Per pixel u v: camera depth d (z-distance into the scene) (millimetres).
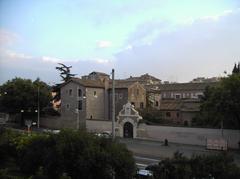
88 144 24938
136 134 61875
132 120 62344
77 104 75062
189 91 90250
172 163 21391
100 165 23906
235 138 50906
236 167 20594
